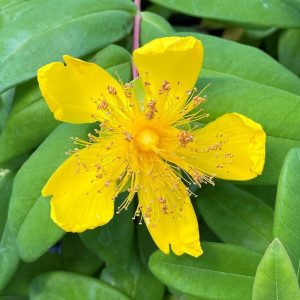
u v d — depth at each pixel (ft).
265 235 0.51
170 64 0.41
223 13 0.53
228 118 0.42
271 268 0.37
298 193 0.41
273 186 0.55
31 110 0.50
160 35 0.53
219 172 0.44
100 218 0.42
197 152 0.44
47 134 0.51
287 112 0.45
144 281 0.54
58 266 0.56
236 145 0.43
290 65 0.61
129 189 0.44
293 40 0.61
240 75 0.51
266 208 0.52
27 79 0.46
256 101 0.45
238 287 0.44
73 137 0.46
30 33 0.47
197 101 0.42
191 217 0.43
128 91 0.42
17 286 0.56
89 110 0.43
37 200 0.46
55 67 0.39
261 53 0.52
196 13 0.53
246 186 0.54
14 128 0.50
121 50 0.51
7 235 0.53
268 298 0.38
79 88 0.42
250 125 0.40
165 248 0.43
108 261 0.52
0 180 0.55
